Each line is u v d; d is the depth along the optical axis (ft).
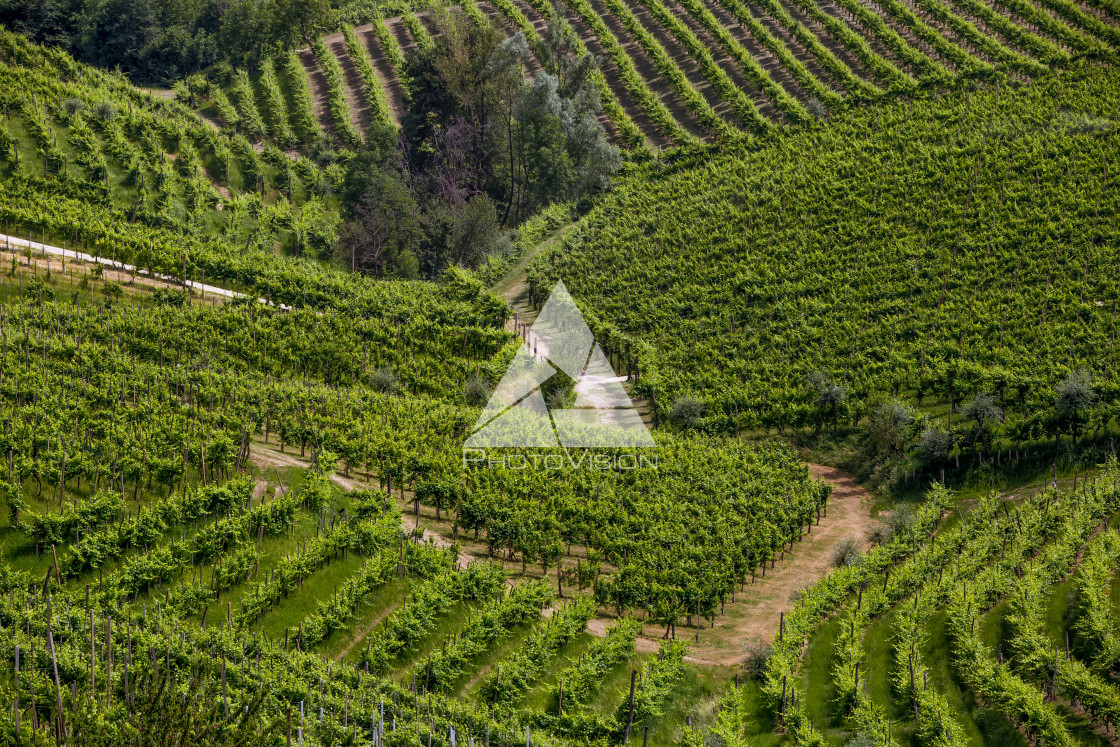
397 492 150.92
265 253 240.12
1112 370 168.96
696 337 212.02
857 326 201.87
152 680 80.02
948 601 118.73
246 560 119.85
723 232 247.50
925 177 250.57
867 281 218.59
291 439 152.05
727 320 214.69
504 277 256.93
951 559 130.82
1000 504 145.48
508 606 119.24
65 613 104.78
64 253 205.98
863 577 127.75
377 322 201.67
